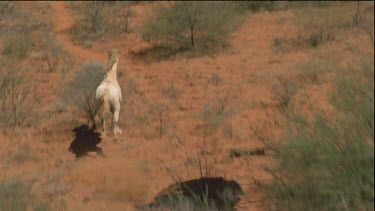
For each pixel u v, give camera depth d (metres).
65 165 34.62
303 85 49.47
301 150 26.95
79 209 28.16
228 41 65.81
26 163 34.50
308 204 26.36
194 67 57.47
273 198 28.84
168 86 51.59
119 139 39.31
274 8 80.38
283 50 61.44
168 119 43.75
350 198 25.17
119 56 61.72
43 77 51.06
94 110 42.66
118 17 77.31
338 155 25.58
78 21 73.75
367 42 60.34
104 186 31.98
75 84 48.56
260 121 42.44
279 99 46.75
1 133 38.44
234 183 32.25
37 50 59.00
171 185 32.31
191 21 64.31
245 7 80.06
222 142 39.28
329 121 28.72
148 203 29.91
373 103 26.62
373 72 32.34
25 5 81.31
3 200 27.16
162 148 38.38
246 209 28.39
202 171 34.38
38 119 41.53
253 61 58.59
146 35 67.19
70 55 59.75
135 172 34.25
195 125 42.62
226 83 52.25
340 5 79.12
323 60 55.38
